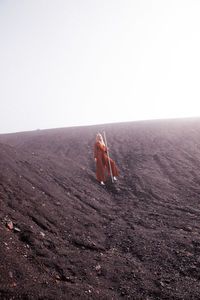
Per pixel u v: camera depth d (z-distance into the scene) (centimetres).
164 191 692
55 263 265
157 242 361
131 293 232
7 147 916
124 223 462
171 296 227
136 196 667
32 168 723
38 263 253
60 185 665
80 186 719
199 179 772
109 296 222
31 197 465
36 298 191
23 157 845
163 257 312
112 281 253
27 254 263
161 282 252
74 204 532
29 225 341
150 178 830
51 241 318
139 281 255
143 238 379
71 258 289
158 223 454
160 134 1864
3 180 492
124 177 874
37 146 1975
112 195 698
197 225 427
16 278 209
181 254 316
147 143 1550
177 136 1673
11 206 387
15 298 184
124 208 573
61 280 235
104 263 292
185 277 262
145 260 309
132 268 284
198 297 223
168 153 1212
